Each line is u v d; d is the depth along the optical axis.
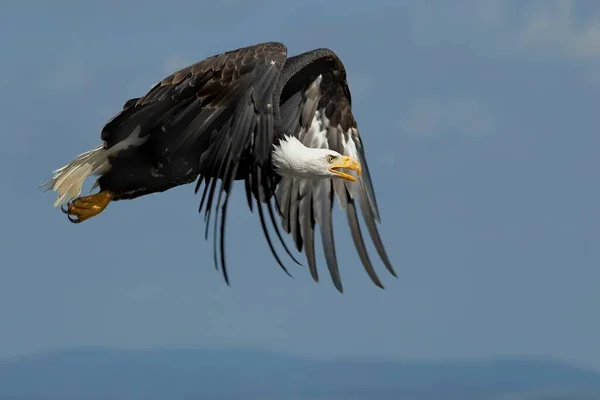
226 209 12.13
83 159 13.49
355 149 15.59
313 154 13.62
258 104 12.27
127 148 13.29
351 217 15.52
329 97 15.35
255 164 12.67
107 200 13.62
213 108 12.41
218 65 12.41
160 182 13.39
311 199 15.43
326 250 15.38
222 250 12.07
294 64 14.55
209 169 12.34
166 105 12.59
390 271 15.46
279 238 12.82
